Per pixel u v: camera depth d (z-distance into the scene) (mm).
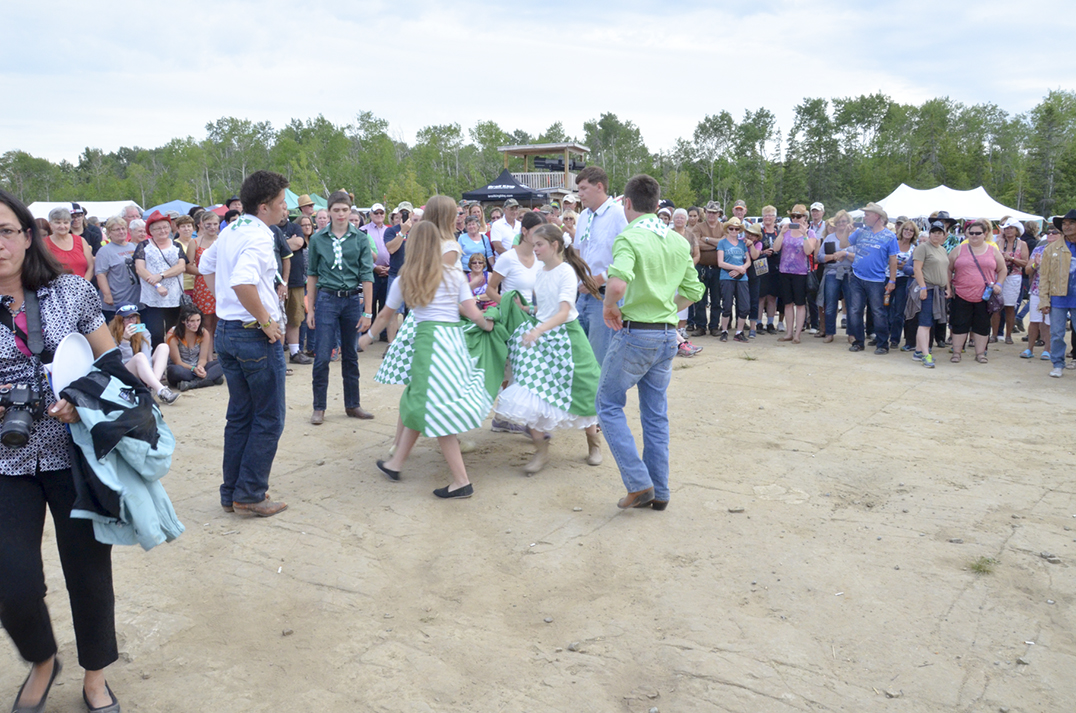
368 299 6762
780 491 4965
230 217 8922
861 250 10109
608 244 5750
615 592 3660
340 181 78750
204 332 8523
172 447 2795
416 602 3600
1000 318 11586
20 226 2529
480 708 2799
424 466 5547
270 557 4090
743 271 10984
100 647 2717
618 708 2789
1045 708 2746
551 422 5156
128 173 105125
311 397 7734
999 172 86062
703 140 101062
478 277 8289
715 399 7531
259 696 2895
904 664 3027
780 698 2820
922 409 7102
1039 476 5207
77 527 2629
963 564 3885
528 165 43625
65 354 2557
